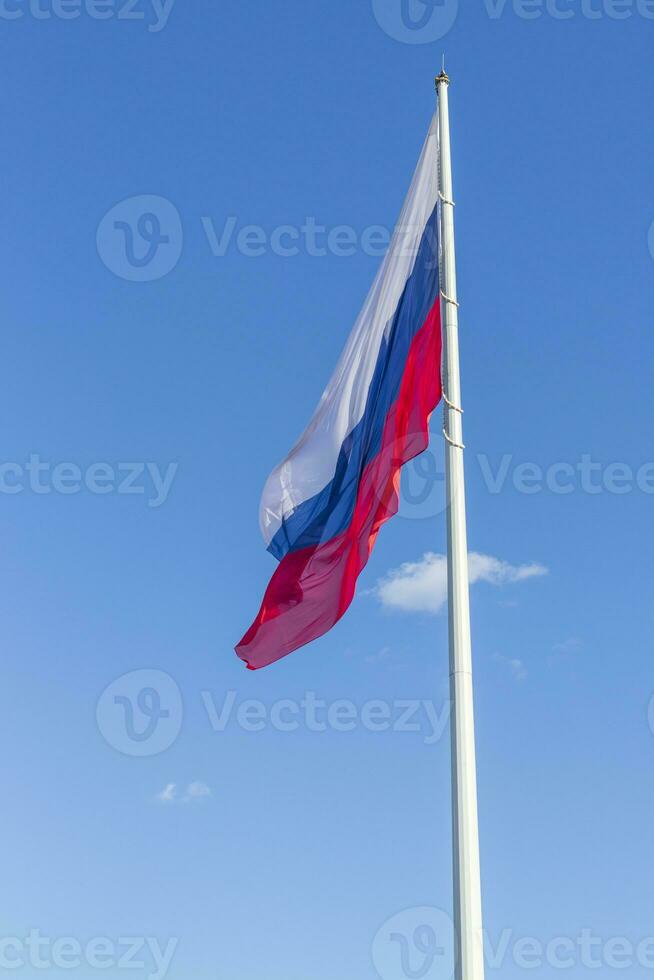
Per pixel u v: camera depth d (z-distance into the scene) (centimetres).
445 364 1638
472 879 1355
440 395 1658
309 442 1917
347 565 1742
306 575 1836
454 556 1533
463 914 1340
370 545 1661
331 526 1831
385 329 1834
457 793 1402
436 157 1828
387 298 1852
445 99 1838
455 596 1516
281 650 1834
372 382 1825
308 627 1808
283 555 1888
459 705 1455
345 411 1872
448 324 1656
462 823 1384
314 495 1881
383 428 1731
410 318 1781
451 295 1677
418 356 1722
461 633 1495
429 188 1830
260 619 1856
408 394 1708
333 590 1792
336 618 1761
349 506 1808
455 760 1421
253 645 1861
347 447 1848
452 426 1602
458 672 1472
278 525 1902
